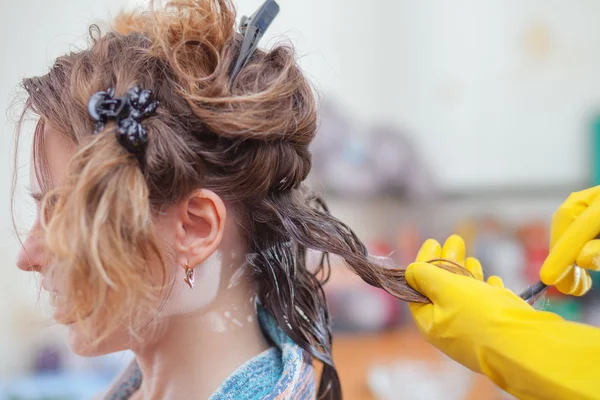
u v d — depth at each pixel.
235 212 0.41
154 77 0.38
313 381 0.46
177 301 0.40
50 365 0.99
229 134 0.37
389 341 1.14
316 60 1.27
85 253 0.34
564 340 0.33
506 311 0.36
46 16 1.09
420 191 1.26
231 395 0.40
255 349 0.44
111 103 0.36
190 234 0.39
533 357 0.34
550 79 1.31
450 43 1.31
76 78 0.39
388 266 0.45
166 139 0.36
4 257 0.98
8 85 1.08
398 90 1.31
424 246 0.45
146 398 0.44
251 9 0.91
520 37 1.30
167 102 0.38
